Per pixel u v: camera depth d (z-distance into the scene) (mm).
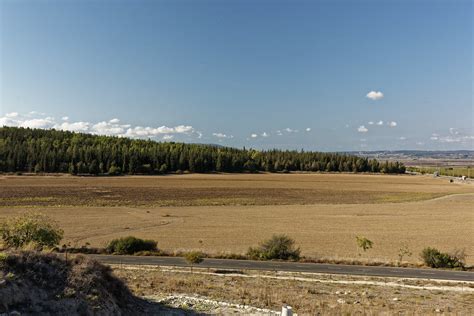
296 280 32250
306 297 24422
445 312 22016
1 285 14156
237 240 55250
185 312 18359
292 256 44750
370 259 44031
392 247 52688
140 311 17719
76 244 50812
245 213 82125
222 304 20125
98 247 48938
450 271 39219
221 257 44688
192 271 35094
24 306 14164
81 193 108000
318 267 39938
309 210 88188
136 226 65312
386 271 38469
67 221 68312
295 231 63219
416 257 46781
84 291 15977
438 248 52156
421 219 77688
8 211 77125
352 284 31281
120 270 33719
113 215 75938
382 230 65375
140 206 88562
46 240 41281
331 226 68500
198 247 50406
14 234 40000
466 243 55844
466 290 30094
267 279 32031
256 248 47156
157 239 55438
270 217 77500
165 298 20547
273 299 22766
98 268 17891
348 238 58375
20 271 15570
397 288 30188
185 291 23469
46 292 15211
